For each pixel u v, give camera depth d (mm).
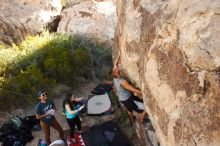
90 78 11289
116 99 9562
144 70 5234
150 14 5438
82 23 13055
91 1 13727
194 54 3984
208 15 3992
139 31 5711
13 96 9734
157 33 4891
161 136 4840
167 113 4504
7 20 13602
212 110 3705
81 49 11555
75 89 10641
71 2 14930
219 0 3992
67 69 10758
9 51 11734
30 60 11305
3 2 13898
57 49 11477
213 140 3670
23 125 8625
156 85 4781
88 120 9070
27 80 10047
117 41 7832
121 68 7254
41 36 13086
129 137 8180
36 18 13688
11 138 8250
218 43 3807
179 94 4191
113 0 13758
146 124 7039
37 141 8477
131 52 6129
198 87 3895
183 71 4137
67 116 8016
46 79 10234
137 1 6078
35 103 9773
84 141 8195
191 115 3934
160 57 4672
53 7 14109
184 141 4062
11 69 10875
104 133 8266
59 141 4898
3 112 9531
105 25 12789
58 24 14039
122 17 6852
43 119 7645
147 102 5246
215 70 3764
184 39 4176
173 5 4695
